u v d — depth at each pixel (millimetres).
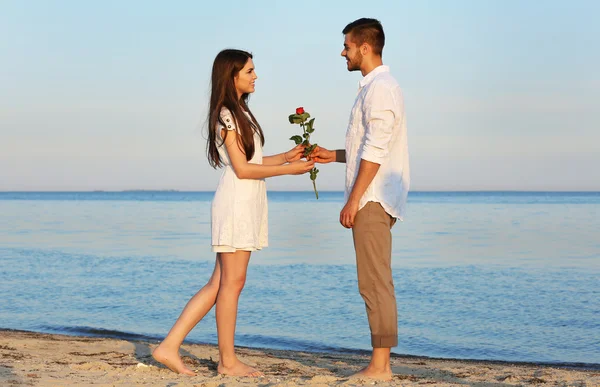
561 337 8281
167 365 4148
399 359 6492
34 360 4883
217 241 4012
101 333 8250
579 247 20203
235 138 3947
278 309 10039
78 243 22188
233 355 4160
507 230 29422
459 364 6086
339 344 7789
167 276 13812
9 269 14883
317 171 4273
